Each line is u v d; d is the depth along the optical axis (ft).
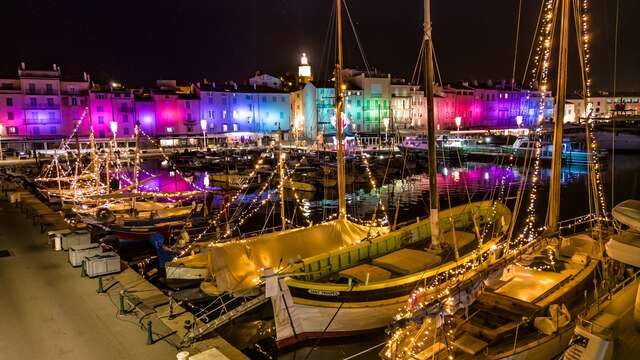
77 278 51.06
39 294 46.29
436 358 30.96
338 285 41.42
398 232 55.21
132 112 276.00
